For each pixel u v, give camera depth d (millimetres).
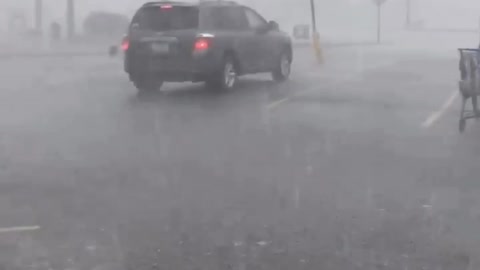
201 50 14961
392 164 9000
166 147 9938
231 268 5535
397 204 7234
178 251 5902
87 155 9438
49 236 6250
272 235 6301
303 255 5812
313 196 7523
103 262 5645
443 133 11102
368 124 11820
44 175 8367
